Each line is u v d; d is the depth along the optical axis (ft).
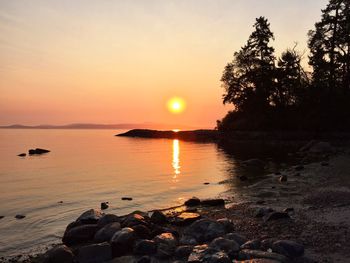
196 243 35.58
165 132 360.07
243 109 213.46
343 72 167.53
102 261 32.07
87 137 401.29
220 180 81.15
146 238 37.01
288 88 193.16
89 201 60.75
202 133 302.66
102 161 131.03
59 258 31.58
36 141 309.63
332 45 167.02
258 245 32.58
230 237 34.58
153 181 81.30
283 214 43.45
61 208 55.77
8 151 196.65
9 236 41.91
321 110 166.81
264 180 76.59
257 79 197.67
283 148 164.96
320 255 30.73
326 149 137.49
